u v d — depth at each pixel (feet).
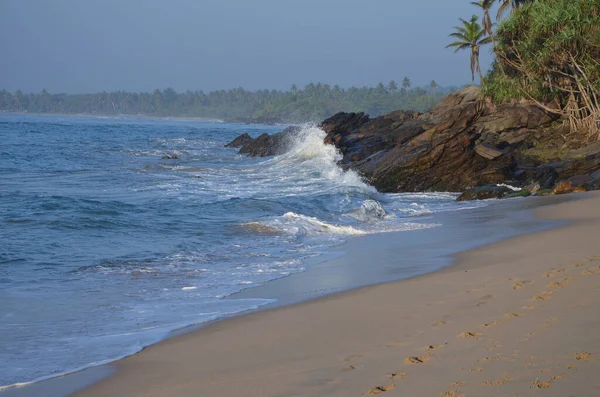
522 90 157.79
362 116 198.59
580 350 20.63
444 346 22.72
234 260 46.96
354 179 107.55
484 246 46.65
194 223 64.18
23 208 70.85
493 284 32.45
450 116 113.50
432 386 18.84
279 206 75.61
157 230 60.34
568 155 120.78
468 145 107.55
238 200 77.61
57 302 35.22
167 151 197.47
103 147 209.77
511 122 148.97
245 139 236.02
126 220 64.95
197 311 32.12
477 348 21.94
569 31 130.93
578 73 145.69
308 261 45.75
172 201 81.30
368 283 36.17
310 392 19.61
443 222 64.54
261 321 29.22
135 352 25.59
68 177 116.47
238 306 32.76
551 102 157.58
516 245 45.60
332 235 58.18
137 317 31.50
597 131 132.16
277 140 191.42
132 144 231.91
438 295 31.40
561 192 85.10
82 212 68.74
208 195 88.79
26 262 46.47
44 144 218.59
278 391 20.01
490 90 173.17
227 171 129.90
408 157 106.01
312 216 70.38
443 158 105.60
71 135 299.99
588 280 30.53
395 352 22.82
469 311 27.43
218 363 23.63
